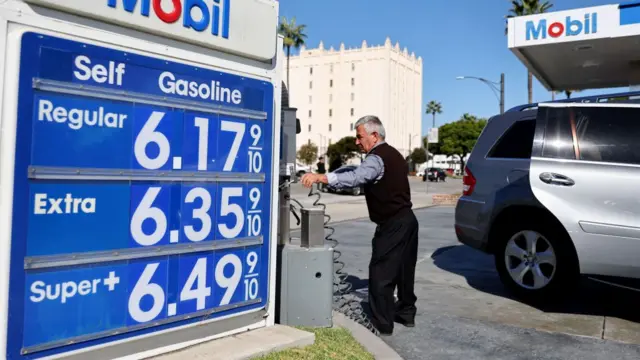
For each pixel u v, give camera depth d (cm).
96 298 294
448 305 550
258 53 365
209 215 347
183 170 331
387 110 11056
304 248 432
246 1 358
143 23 302
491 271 729
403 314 476
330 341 397
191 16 325
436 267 759
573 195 490
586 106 512
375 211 441
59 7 269
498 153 588
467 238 601
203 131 341
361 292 594
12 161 259
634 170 471
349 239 1035
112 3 288
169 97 321
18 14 259
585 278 661
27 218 265
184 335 341
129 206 306
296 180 466
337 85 11475
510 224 562
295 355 354
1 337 260
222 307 359
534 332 463
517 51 1117
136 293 312
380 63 11056
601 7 984
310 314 428
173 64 323
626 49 1090
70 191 280
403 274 467
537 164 510
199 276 344
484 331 466
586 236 482
